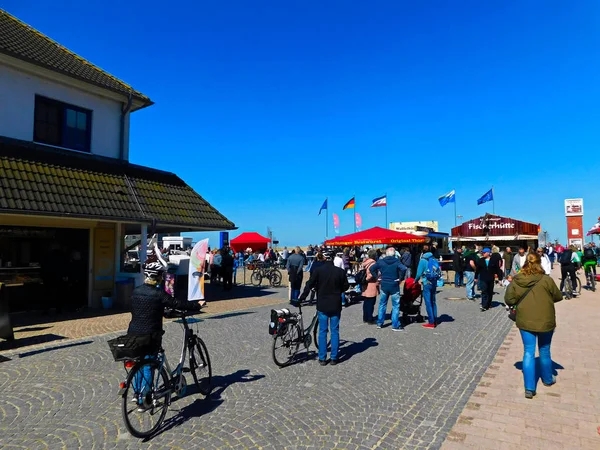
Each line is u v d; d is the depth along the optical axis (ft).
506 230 126.93
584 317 34.91
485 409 15.70
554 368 20.67
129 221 37.63
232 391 17.74
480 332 30.12
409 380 19.31
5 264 35.53
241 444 13.01
